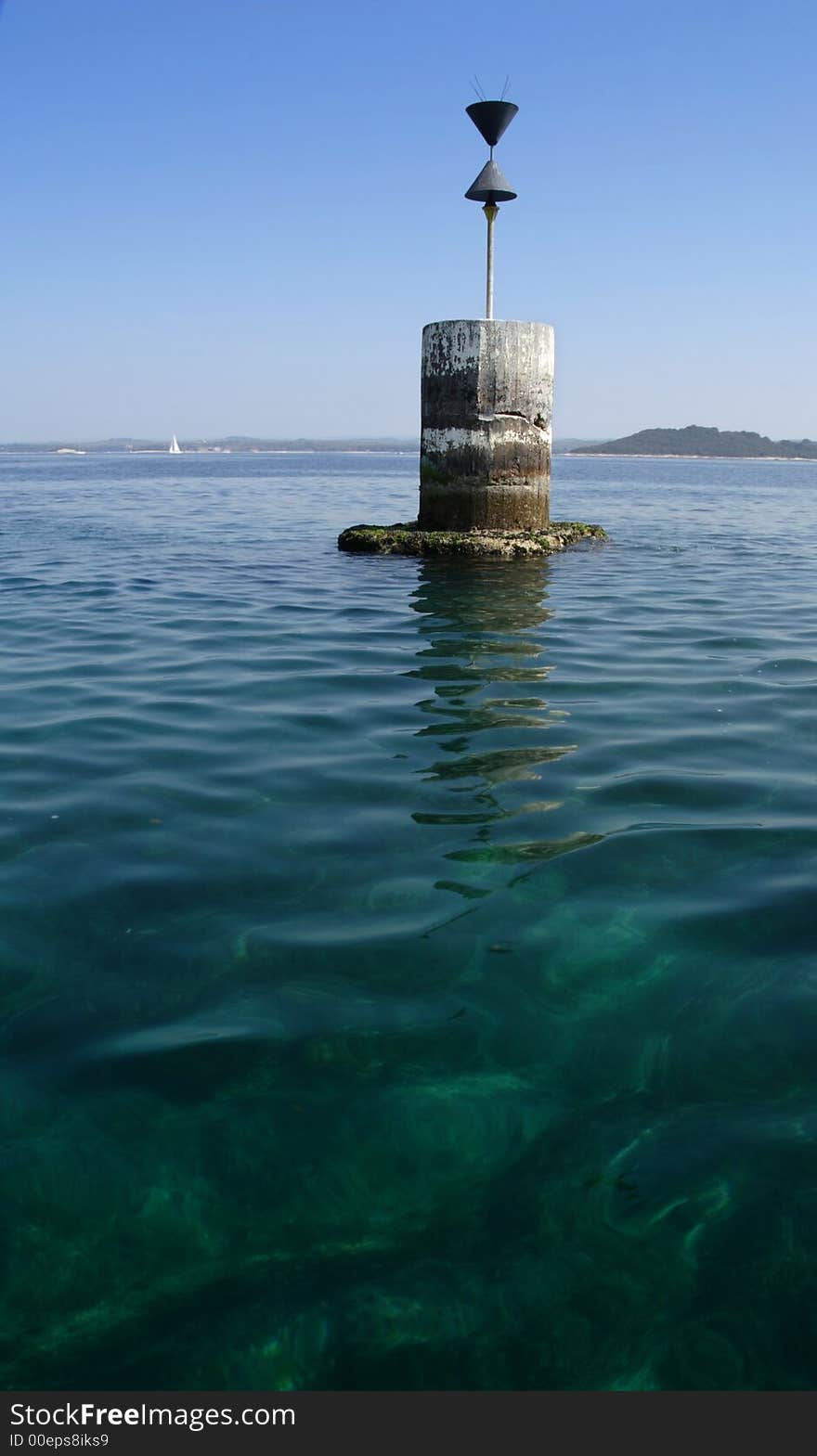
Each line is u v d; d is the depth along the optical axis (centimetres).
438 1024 315
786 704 679
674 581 1291
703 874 414
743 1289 229
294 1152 265
